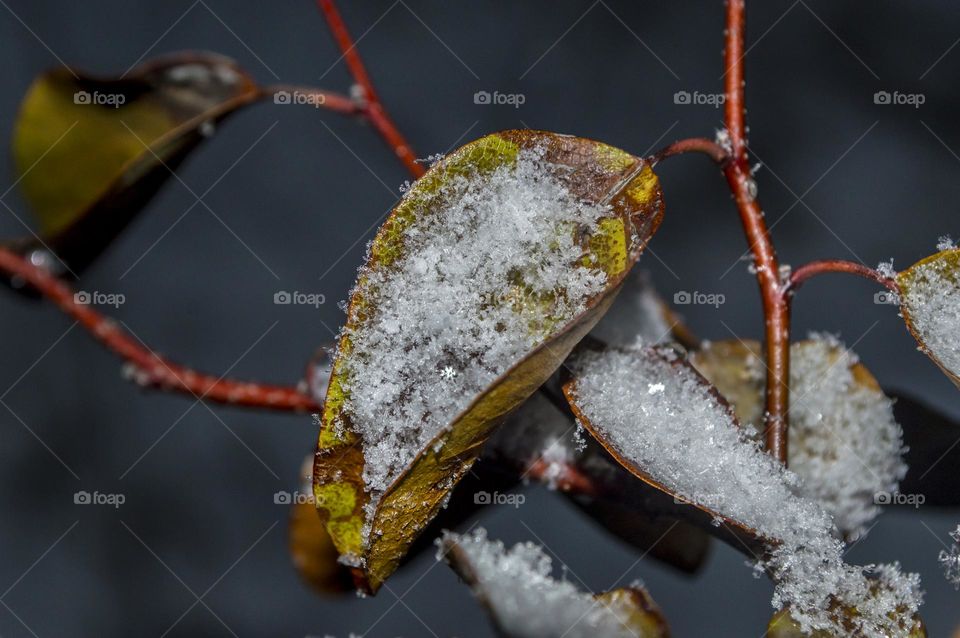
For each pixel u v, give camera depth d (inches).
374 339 9.3
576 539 12.8
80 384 15.6
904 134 15.1
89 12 16.2
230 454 15.4
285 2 16.2
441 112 15.6
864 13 15.6
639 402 9.6
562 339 9.1
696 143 10.1
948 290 9.7
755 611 13.1
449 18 16.1
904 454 10.2
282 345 15.2
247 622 14.5
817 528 9.5
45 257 11.6
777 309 10.0
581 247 9.4
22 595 14.8
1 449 15.3
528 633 10.0
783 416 9.9
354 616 13.9
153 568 14.9
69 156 11.4
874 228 14.6
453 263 9.3
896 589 9.5
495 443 10.3
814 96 15.3
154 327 15.2
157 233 15.5
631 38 15.9
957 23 15.4
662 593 13.1
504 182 9.4
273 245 15.6
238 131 15.6
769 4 15.8
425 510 9.4
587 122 15.5
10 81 15.8
